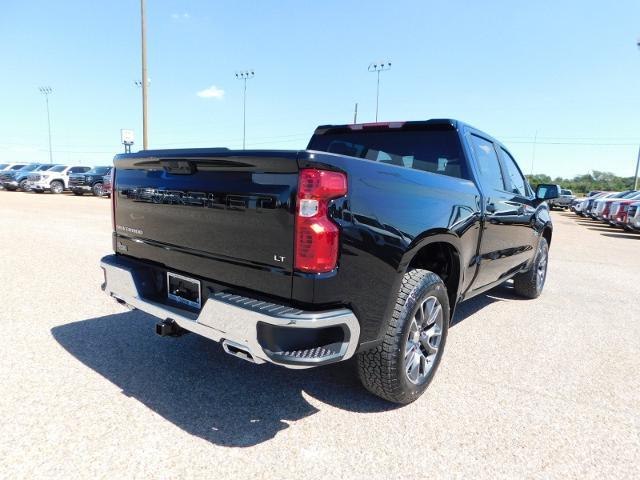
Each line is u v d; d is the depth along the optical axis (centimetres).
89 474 206
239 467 216
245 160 222
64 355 336
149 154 277
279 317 205
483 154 396
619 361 365
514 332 432
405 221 252
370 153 406
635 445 247
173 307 268
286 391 296
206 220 247
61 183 2653
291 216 210
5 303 454
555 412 279
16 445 225
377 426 257
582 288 642
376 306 239
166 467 213
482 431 255
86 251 748
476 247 348
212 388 295
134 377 305
